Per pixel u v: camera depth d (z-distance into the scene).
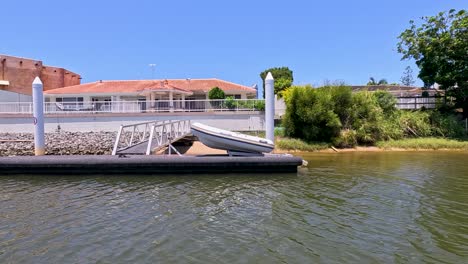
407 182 10.17
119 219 6.75
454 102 25.33
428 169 12.55
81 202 8.05
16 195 8.73
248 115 24.33
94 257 5.01
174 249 5.29
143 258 4.97
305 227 6.28
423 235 5.86
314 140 20.42
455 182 10.12
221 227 6.30
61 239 5.70
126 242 5.57
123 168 11.32
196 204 7.85
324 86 22.30
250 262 4.85
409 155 17.00
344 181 10.37
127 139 19.97
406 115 22.81
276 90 38.97
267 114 14.05
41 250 5.27
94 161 11.23
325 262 4.86
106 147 17.70
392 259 4.95
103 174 11.35
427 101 25.92
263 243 5.54
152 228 6.23
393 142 20.36
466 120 23.70
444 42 23.09
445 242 5.56
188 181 10.42
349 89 21.70
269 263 4.82
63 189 9.39
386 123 21.61
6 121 23.91
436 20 23.59
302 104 20.30
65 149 17.19
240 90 33.72
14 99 29.25
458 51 22.78
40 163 11.21
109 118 24.44
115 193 8.93
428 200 8.10
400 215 6.96
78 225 6.40
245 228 6.24
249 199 8.28
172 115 24.39
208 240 5.66
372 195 8.61
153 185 9.87
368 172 11.96
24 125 24.05
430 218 6.75
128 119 24.44
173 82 37.09
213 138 11.92
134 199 8.31
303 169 12.62
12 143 18.78
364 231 6.06
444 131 22.44
